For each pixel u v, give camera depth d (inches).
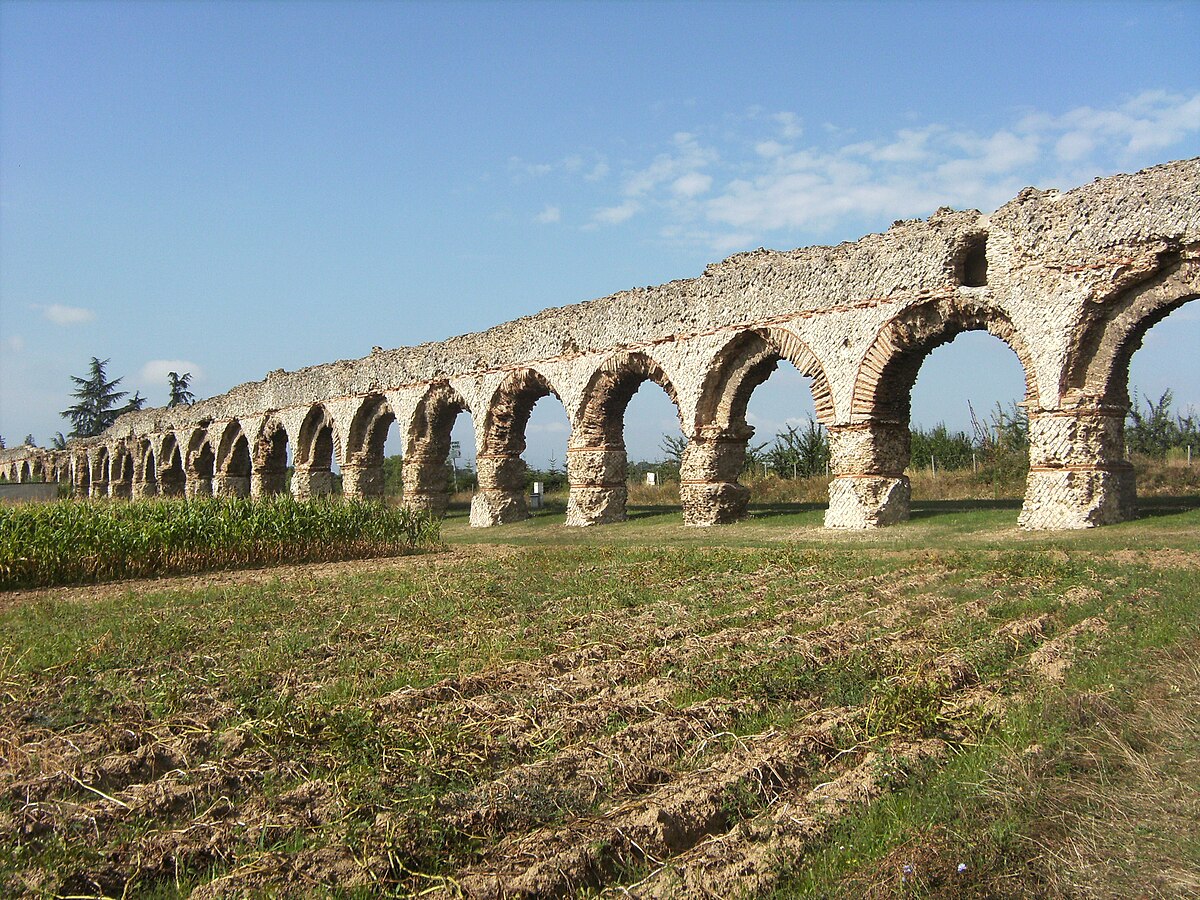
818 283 934.4
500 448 1332.4
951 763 279.7
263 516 917.8
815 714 326.6
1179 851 210.5
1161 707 297.4
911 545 748.6
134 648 460.4
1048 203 772.0
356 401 1592.0
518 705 348.5
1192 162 698.2
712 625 480.4
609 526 1152.2
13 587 759.7
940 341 876.0
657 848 242.7
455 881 223.1
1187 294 711.1
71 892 223.3
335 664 423.8
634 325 1123.9
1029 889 206.5
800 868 226.2
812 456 1770.4
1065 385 760.3
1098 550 637.3
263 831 247.0
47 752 313.6
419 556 946.1
